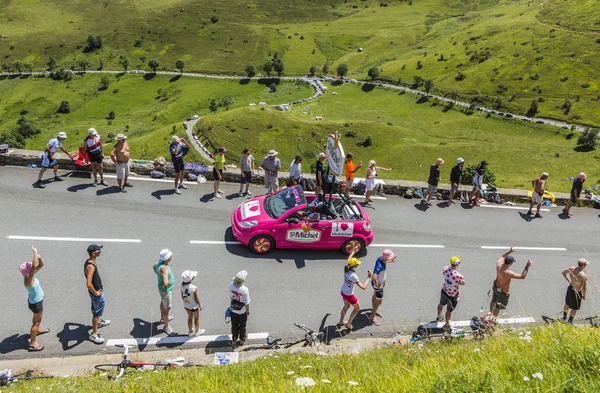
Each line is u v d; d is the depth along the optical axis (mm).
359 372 7355
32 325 10016
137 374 8500
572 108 134750
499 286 11797
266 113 122500
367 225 14500
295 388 6180
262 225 13859
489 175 40125
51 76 188125
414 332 11086
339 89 170750
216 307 11844
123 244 13820
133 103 172000
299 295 12695
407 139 115938
